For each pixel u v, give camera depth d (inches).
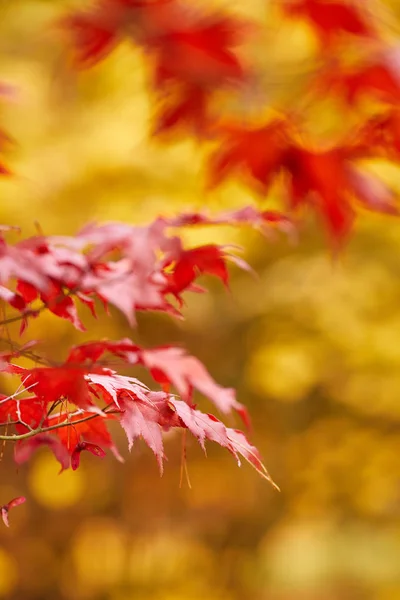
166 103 129.7
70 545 380.8
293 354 320.8
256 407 377.1
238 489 407.5
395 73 114.6
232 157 128.0
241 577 400.5
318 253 328.5
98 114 282.0
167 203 272.2
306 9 116.9
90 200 273.7
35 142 275.3
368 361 318.0
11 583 364.8
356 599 368.5
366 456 368.5
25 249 66.4
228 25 101.9
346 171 121.6
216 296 335.6
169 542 397.4
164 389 82.6
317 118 179.9
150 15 102.8
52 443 84.9
